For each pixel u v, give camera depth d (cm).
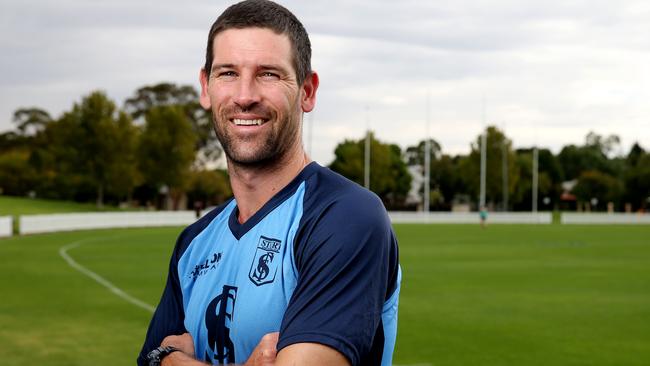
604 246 3888
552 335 1325
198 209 6206
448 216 7294
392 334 231
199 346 241
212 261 245
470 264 2770
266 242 229
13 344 1203
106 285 2016
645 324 1451
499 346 1224
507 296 1869
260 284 226
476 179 9869
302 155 246
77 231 4766
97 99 8244
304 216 225
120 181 8319
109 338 1259
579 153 12912
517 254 3291
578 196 10956
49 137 10888
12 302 1691
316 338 203
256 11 232
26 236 4181
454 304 1723
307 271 215
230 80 232
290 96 232
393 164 10288
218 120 236
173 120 8444
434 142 14188
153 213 5825
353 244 212
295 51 234
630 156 12200
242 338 225
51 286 1986
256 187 239
